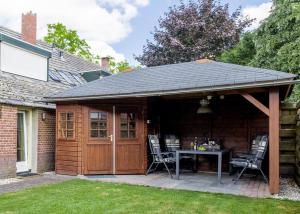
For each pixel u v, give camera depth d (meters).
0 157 8.52
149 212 5.18
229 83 6.83
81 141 9.12
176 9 21.34
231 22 20.27
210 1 20.62
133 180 8.23
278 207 5.49
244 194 6.58
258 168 7.70
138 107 9.28
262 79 6.48
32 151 10.05
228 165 9.84
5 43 10.86
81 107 9.19
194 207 5.49
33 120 10.15
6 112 8.82
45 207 5.46
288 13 12.76
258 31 14.34
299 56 11.99
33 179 8.48
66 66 16.22
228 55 18.36
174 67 9.94
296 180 7.84
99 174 9.10
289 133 8.77
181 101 10.71
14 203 5.73
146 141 9.27
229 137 9.90
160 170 10.15
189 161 10.43
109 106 9.17
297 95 11.96
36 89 11.09
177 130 10.73
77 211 5.23
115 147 9.15
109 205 5.61
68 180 8.25
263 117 9.41
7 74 10.79
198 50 19.58
